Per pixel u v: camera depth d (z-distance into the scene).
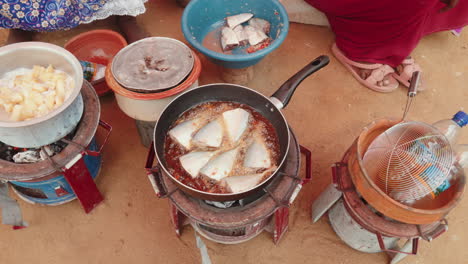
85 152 0.75
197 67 0.83
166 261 0.89
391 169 0.70
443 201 0.68
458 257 0.90
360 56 1.21
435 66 1.28
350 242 0.88
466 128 1.14
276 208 0.66
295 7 1.32
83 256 0.88
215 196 0.61
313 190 1.00
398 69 1.22
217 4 1.18
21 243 0.89
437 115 1.17
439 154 0.68
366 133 0.74
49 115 0.68
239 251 0.90
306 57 1.29
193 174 0.66
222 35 1.17
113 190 0.98
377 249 0.86
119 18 1.29
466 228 0.95
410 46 1.15
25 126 0.67
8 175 0.70
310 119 1.14
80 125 0.78
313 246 0.91
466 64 1.30
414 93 0.73
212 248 0.91
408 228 0.69
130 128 1.09
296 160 0.71
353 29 1.18
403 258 0.89
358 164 0.69
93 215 0.94
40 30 1.09
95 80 1.05
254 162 0.68
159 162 0.65
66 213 0.94
